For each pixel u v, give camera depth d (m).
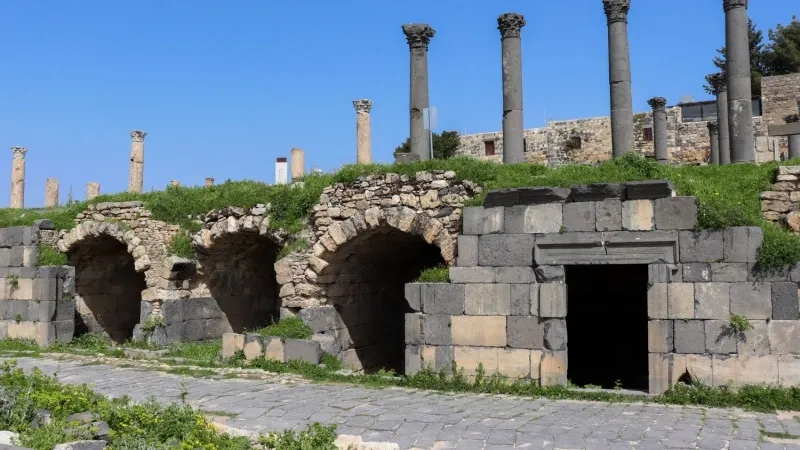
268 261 24.86
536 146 46.50
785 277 13.09
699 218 13.77
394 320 23.11
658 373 13.76
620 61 20.39
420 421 11.62
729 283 13.43
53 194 39.62
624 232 14.26
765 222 14.28
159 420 10.08
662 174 15.16
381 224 17.58
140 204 22.52
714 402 12.98
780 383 12.95
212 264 22.64
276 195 19.73
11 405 10.46
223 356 18.67
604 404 13.18
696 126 41.59
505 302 15.08
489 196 15.45
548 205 14.92
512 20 20.89
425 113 21.55
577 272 23.75
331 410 12.64
